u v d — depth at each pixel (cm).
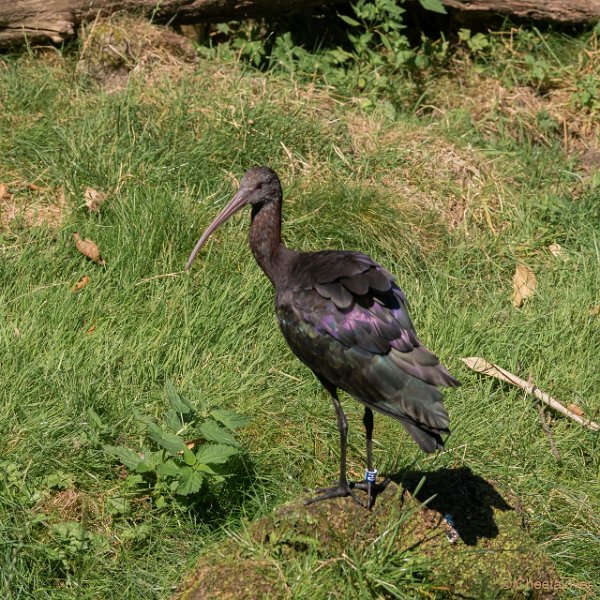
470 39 1562
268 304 1127
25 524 861
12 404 945
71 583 847
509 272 1276
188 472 893
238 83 1395
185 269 1077
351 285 845
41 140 1285
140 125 1305
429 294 1194
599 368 1126
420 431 820
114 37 1416
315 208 1245
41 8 1405
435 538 847
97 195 1210
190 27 1574
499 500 888
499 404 1073
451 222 1313
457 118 1472
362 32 1570
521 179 1403
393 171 1348
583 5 1573
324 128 1360
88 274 1133
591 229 1327
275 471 966
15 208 1216
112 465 934
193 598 791
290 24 1567
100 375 1002
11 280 1109
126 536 882
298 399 1034
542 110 1509
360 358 841
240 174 1290
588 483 1012
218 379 1027
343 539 842
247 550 821
